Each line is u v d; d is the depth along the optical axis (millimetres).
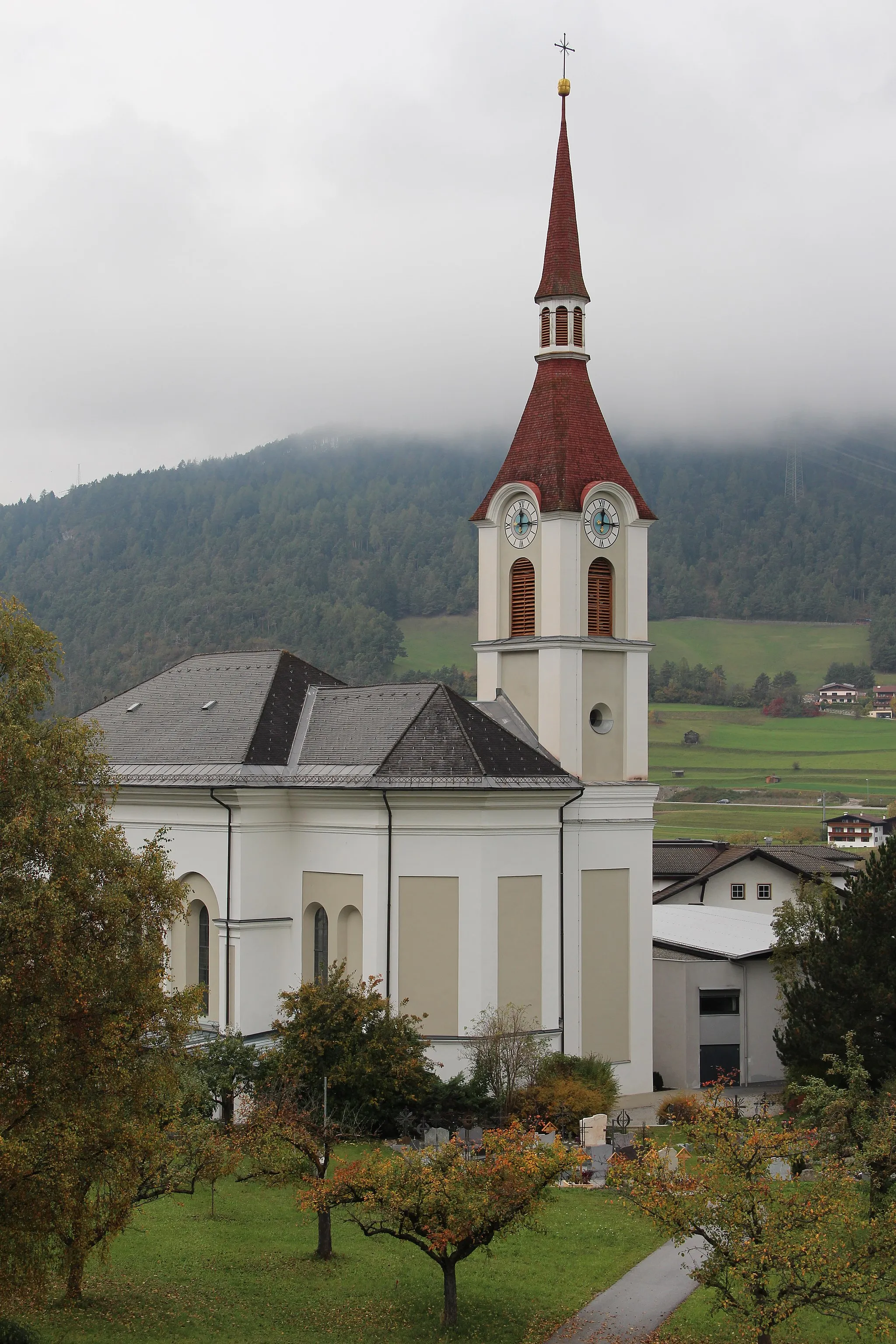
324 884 90500
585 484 94188
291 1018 85625
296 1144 61000
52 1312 53312
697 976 96875
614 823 92562
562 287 96000
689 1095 88625
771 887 131000
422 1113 78625
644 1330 54188
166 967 51500
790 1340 53594
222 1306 55438
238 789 89625
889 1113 59844
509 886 87250
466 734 88250
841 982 82312
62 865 47594
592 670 94750
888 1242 49625
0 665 52844
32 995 45562
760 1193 49406
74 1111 46219
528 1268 60656
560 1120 79438
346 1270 59844
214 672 105438
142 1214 66125
